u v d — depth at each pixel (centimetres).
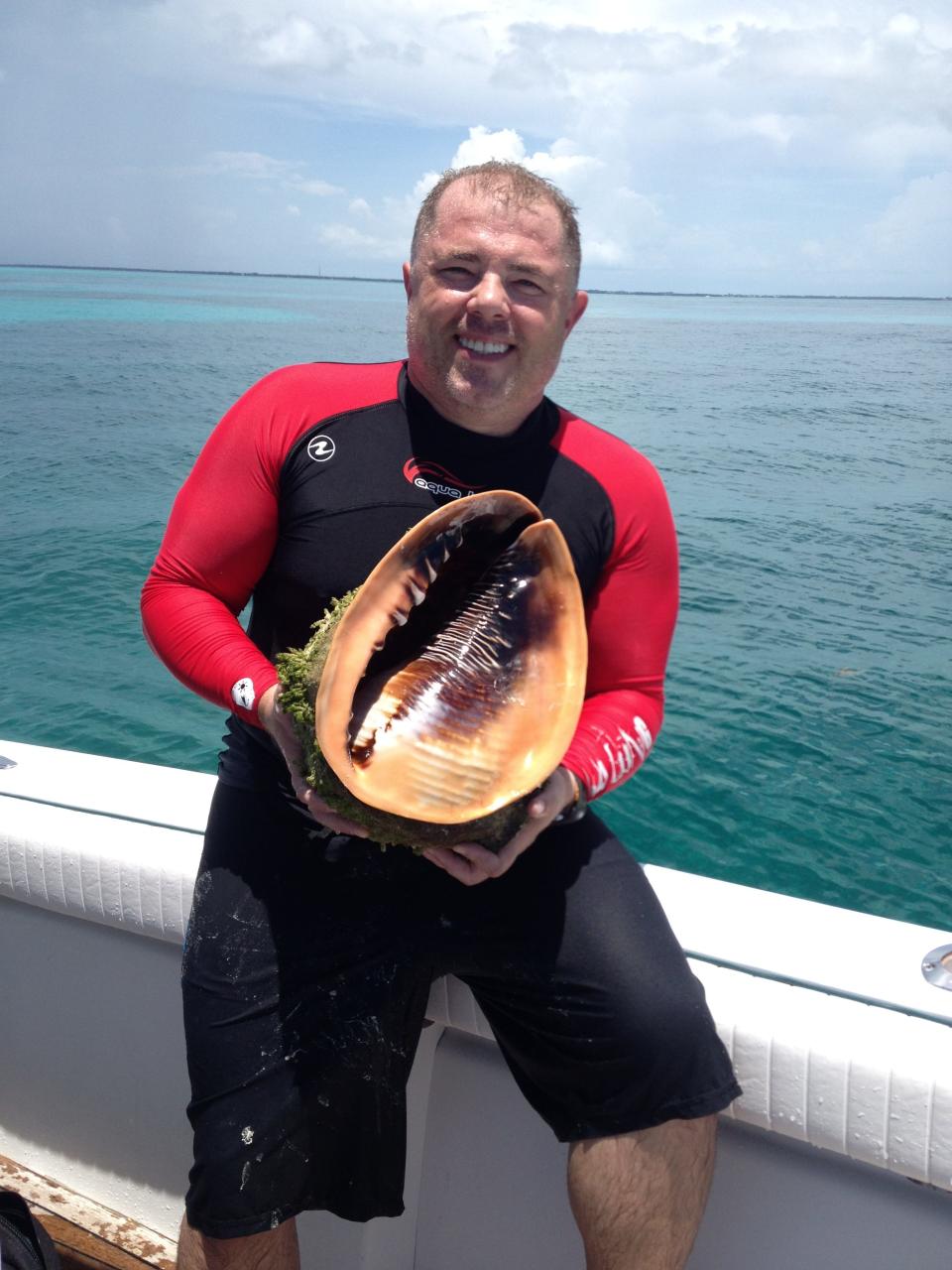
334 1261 181
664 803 518
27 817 198
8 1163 212
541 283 155
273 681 155
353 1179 160
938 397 2969
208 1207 151
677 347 5397
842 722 617
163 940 187
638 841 488
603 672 176
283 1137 152
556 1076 152
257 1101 152
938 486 1489
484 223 153
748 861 477
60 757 222
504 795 137
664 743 579
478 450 165
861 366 4275
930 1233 149
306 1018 155
